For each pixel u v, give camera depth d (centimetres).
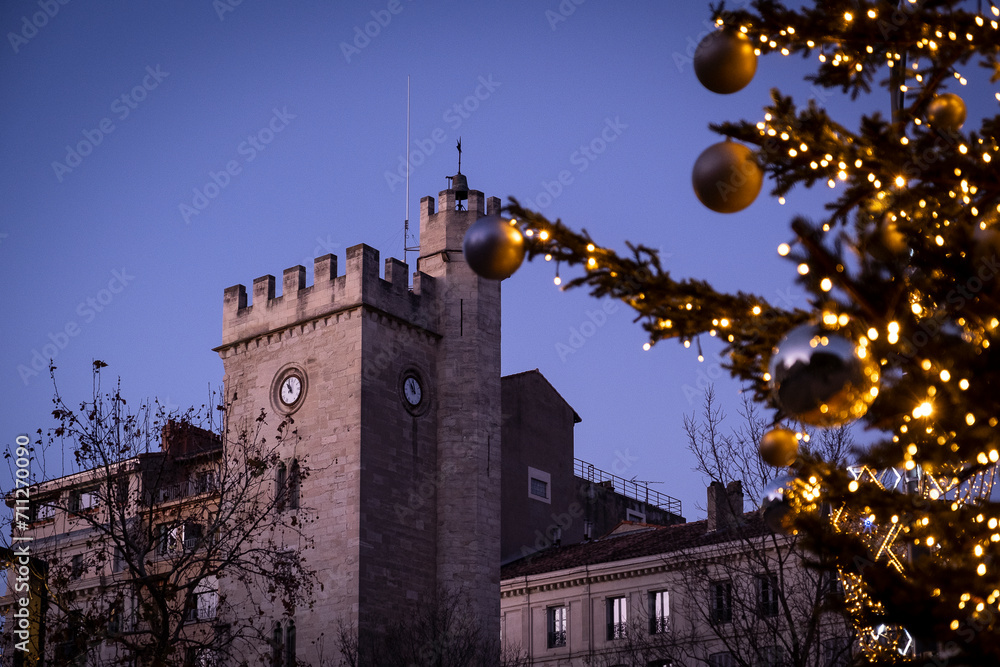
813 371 756
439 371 5528
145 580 3550
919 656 791
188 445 5144
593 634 5200
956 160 792
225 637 4825
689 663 4541
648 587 5050
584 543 6025
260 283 5638
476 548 5247
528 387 6700
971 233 783
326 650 4853
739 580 3872
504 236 838
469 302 5578
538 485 6550
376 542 4978
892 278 773
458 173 5819
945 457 786
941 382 774
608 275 862
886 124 796
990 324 782
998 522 788
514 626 5512
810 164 802
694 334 888
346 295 5281
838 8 849
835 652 3091
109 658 3956
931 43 854
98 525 3762
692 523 5391
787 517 834
